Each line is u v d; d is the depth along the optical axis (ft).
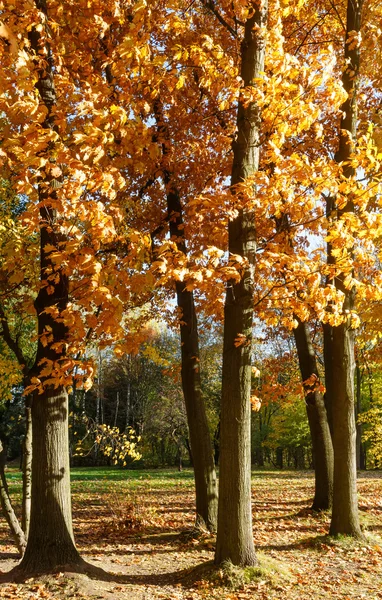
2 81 13.37
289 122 19.95
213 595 18.71
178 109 29.37
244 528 20.56
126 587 19.79
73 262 16.24
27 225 16.94
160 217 33.58
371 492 47.06
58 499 20.62
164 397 105.29
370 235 20.13
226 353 21.33
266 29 21.62
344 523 26.89
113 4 19.80
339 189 20.17
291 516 35.37
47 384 19.72
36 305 21.62
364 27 32.24
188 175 31.27
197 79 29.04
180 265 17.34
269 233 27.86
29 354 48.65
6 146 15.97
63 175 20.57
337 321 21.06
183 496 50.37
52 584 18.94
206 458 30.42
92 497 50.88
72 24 21.63
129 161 20.98
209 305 26.71
